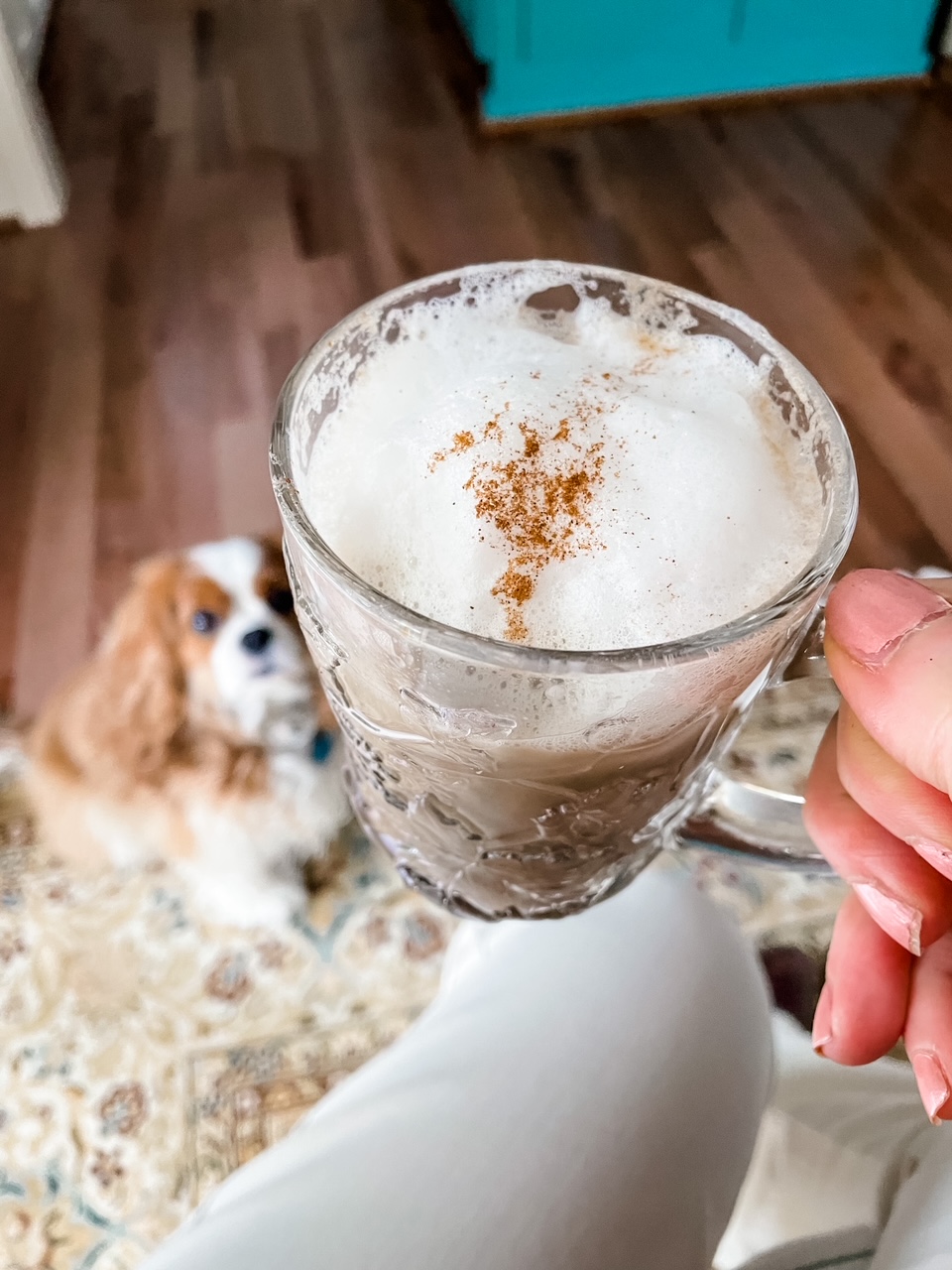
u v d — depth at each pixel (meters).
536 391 0.26
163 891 0.97
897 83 2.01
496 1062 0.39
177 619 0.88
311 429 0.28
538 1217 0.34
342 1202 0.35
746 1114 0.40
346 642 0.25
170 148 1.92
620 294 0.32
